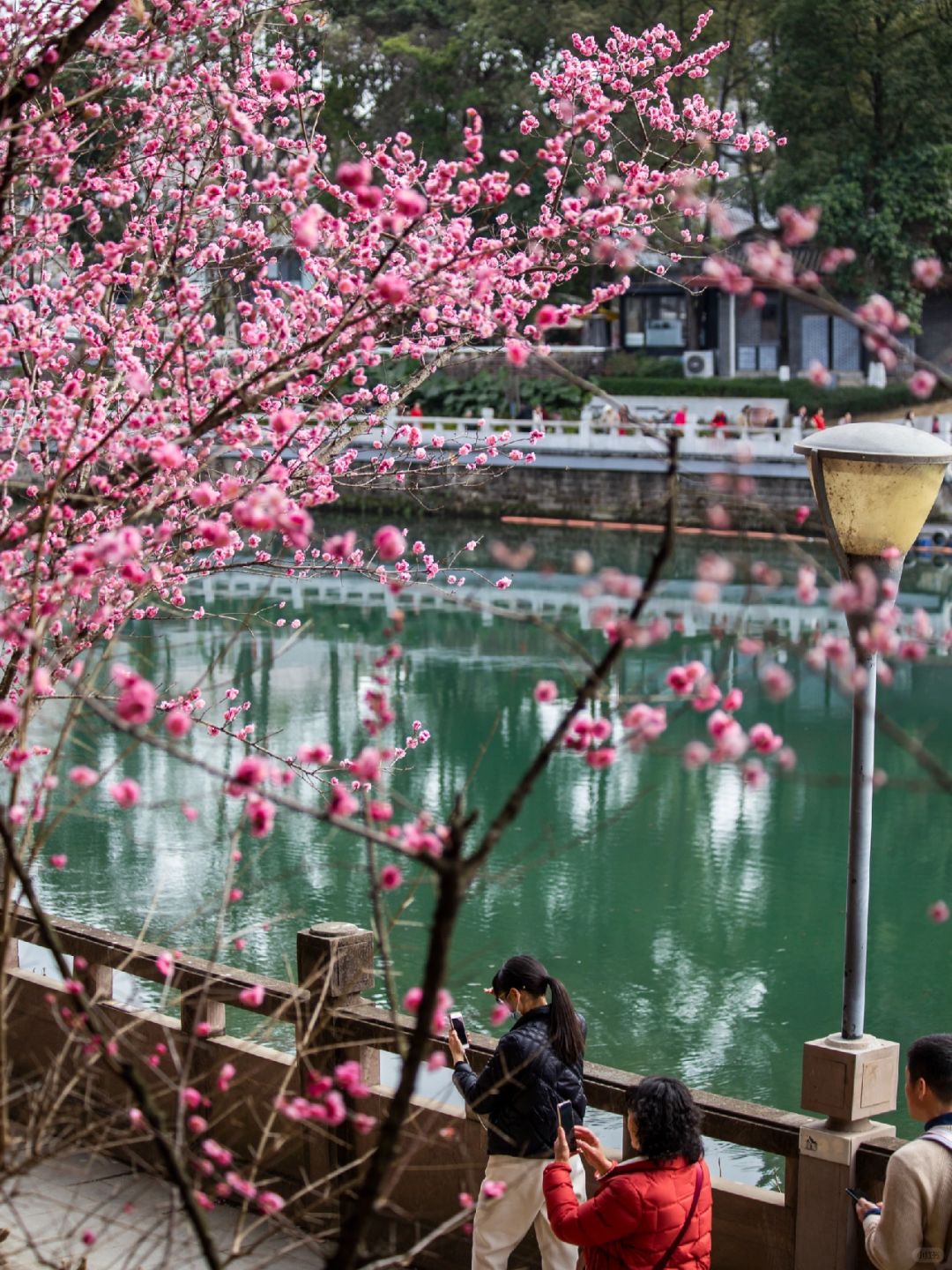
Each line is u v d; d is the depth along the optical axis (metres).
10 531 4.49
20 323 5.86
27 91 4.64
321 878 15.47
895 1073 4.95
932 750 21.41
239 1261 5.52
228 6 6.76
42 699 5.41
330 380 5.65
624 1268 4.12
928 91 39.47
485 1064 5.56
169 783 18.31
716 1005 13.15
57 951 2.99
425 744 21.69
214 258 6.49
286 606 33.56
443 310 6.57
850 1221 4.77
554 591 34.59
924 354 44.41
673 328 50.12
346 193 6.02
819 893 16.03
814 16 39.56
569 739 3.15
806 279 3.26
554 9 42.59
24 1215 5.61
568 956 14.09
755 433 39.47
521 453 8.35
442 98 44.91
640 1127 4.18
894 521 5.07
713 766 21.09
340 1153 5.80
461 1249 5.64
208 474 6.25
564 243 7.72
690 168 7.10
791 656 26.97
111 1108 5.98
